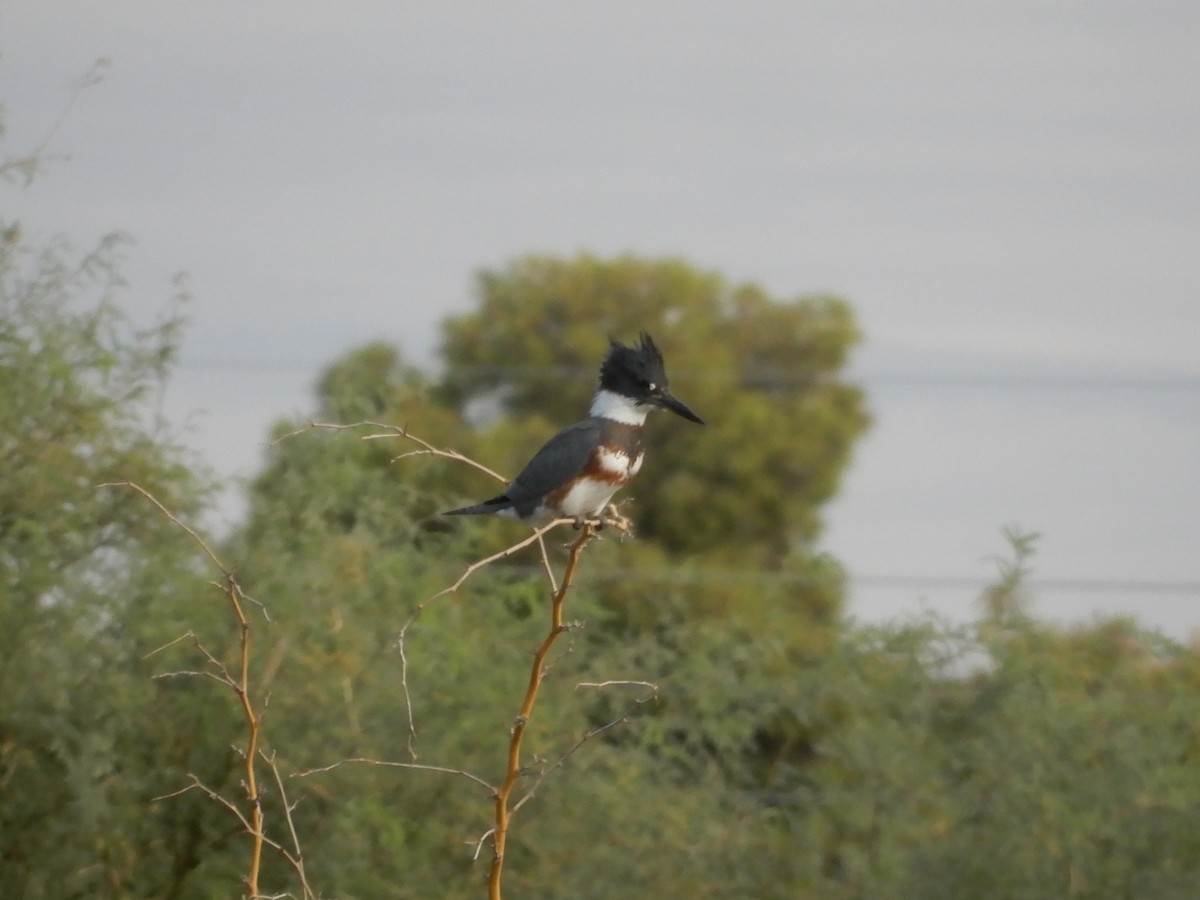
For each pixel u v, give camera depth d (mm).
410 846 13336
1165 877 13156
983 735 14211
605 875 13859
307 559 13258
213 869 12633
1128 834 13336
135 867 12609
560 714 13961
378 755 12961
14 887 12266
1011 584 14641
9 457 12742
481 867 13477
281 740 12492
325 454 13859
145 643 12336
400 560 13727
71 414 12758
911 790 14289
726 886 14266
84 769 11492
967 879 13484
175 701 12609
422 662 13266
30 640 11906
